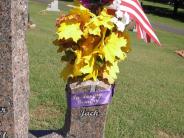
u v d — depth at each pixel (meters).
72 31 1.41
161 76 3.54
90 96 1.49
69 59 1.48
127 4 1.47
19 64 1.37
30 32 4.61
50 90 2.39
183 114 2.47
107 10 1.47
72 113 1.50
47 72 2.77
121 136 1.98
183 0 13.31
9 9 1.28
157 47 5.75
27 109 1.47
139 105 2.46
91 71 1.46
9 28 1.29
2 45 1.31
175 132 2.18
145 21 1.50
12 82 1.34
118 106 2.37
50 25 5.73
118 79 3.04
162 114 2.39
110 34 1.46
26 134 1.49
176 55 5.35
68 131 1.53
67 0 11.22
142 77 3.30
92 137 1.54
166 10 13.77
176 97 2.85
